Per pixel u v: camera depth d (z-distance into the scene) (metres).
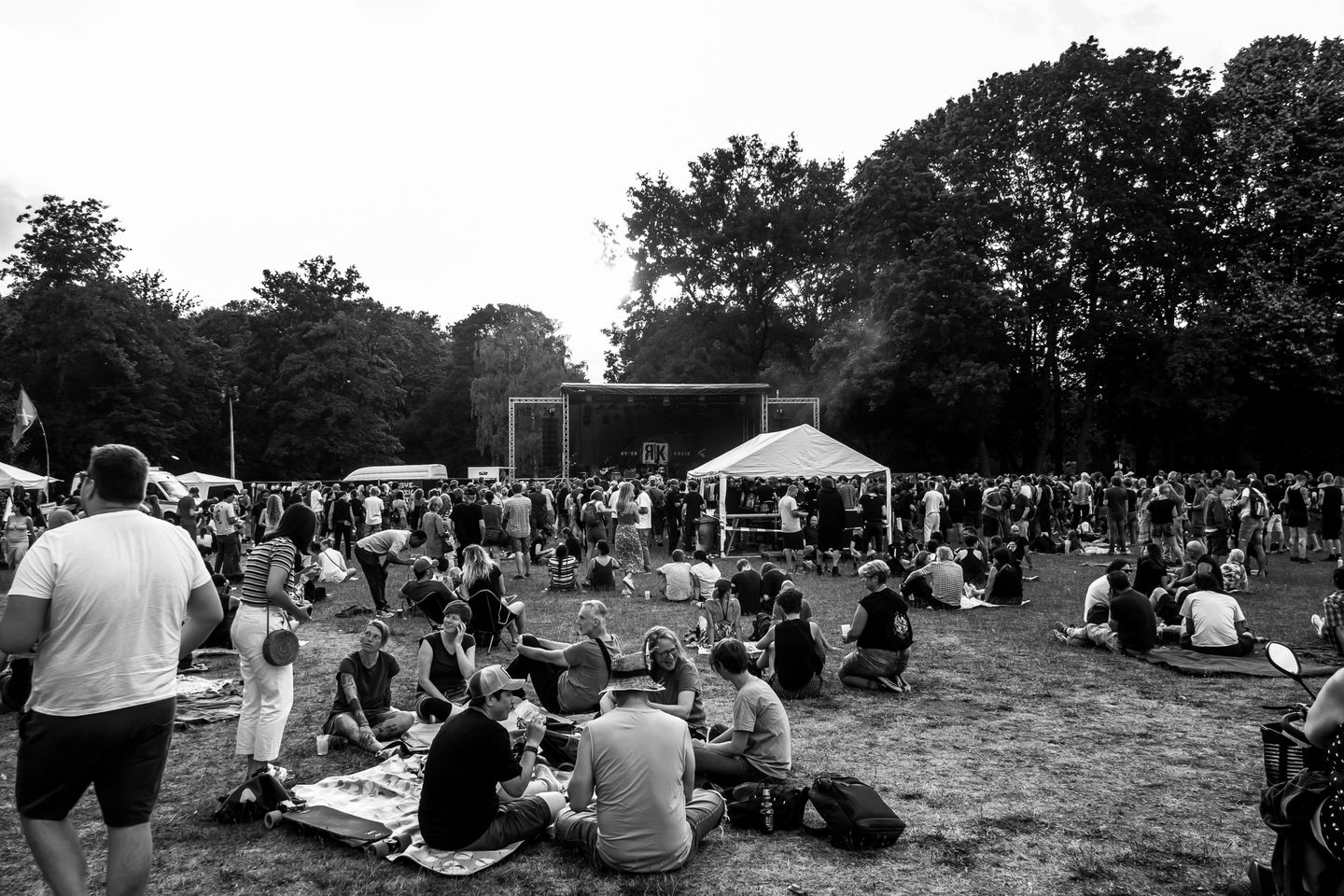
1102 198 38.03
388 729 7.33
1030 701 8.67
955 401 38.16
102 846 5.25
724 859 5.07
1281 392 37.59
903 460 48.00
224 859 5.04
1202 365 36.16
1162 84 38.72
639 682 5.07
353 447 57.44
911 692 9.06
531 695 8.85
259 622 5.98
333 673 10.22
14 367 48.12
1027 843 5.26
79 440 47.38
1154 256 39.06
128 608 3.66
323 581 18.30
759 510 25.02
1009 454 48.66
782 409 43.56
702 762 5.92
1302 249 36.72
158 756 3.75
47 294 47.50
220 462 61.91
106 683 3.59
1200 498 22.73
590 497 23.78
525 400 41.16
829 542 18.94
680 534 25.02
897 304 39.62
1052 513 25.44
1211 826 5.50
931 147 43.22
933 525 21.84
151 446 50.12
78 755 3.55
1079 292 41.38
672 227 54.66
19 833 5.57
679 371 52.19
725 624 11.33
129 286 52.62
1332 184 35.28
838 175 54.09
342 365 58.06
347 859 5.04
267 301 61.06
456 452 76.88
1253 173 37.66
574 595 16.23
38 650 3.63
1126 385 41.72
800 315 55.00
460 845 4.97
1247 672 9.54
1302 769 3.80
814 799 5.35
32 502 27.19
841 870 4.91
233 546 18.48
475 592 11.34
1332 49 38.53
